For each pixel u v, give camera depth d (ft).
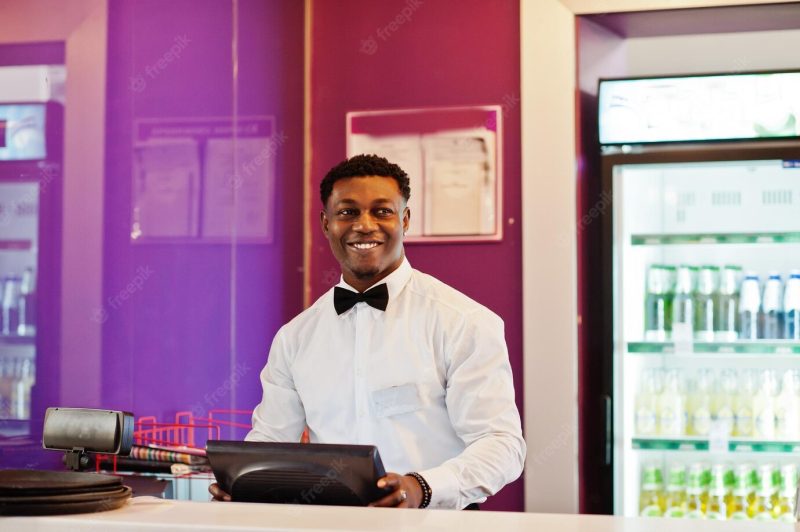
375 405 8.39
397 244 8.39
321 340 8.77
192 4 11.16
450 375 8.29
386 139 13.94
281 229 13.66
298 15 14.10
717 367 13.21
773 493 12.85
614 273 12.31
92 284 9.29
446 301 8.43
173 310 10.87
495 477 7.54
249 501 6.40
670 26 13.38
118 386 9.73
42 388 8.57
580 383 12.98
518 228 13.52
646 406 12.94
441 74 13.89
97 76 9.39
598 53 13.60
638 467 13.09
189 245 11.23
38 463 8.52
